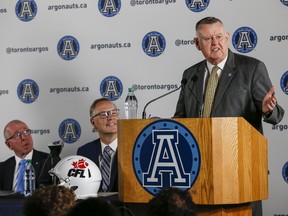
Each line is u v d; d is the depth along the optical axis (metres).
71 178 4.68
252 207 4.32
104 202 2.29
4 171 6.31
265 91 4.72
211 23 4.92
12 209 4.45
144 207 4.04
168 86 6.40
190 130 3.79
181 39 6.36
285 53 6.03
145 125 3.90
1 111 6.92
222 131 3.77
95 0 6.63
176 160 3.83
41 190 3.04
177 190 2.74
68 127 6.75
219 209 3.82
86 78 6.68
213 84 4.84
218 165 3.76
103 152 5.91
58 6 6.75
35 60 6.83
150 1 6.45
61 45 6.75
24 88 6.86
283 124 6.02
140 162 3.91
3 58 6.92
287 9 6.03
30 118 6.85
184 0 6.34
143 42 6.48
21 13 6.86
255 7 6.10
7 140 6.32
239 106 4.72
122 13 6.55
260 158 4.04
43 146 6.82
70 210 2.33
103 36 6.61
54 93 6.78
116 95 6.57
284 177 6.02
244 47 6.13
